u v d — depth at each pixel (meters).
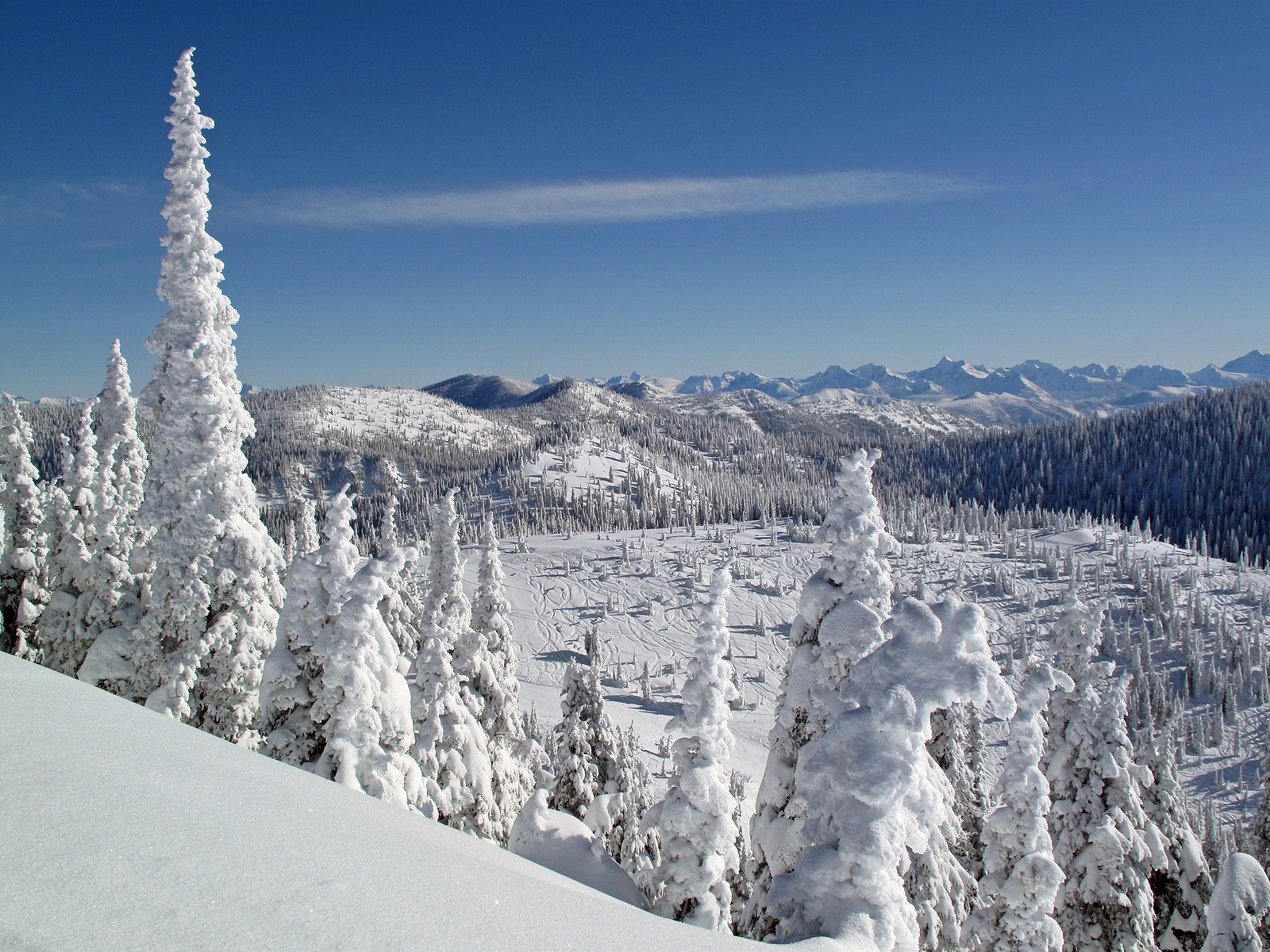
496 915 4.75
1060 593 195.75
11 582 23.56
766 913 9.16
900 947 8.53
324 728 14.46
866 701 8.87
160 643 17.28
